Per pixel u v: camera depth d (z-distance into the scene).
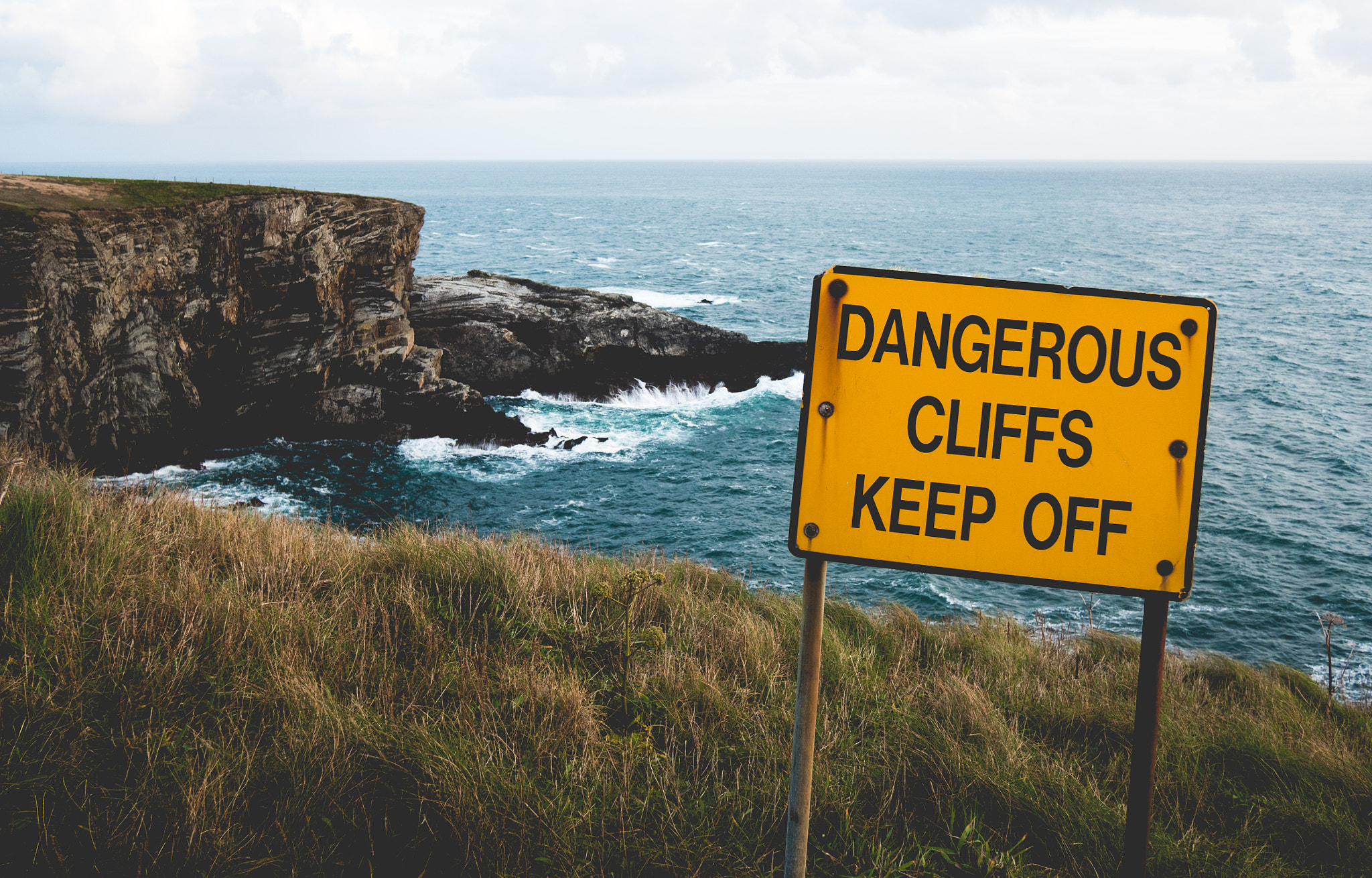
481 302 34.56
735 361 36.50
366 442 27.00
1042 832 3.59
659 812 3.41
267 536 6.43
